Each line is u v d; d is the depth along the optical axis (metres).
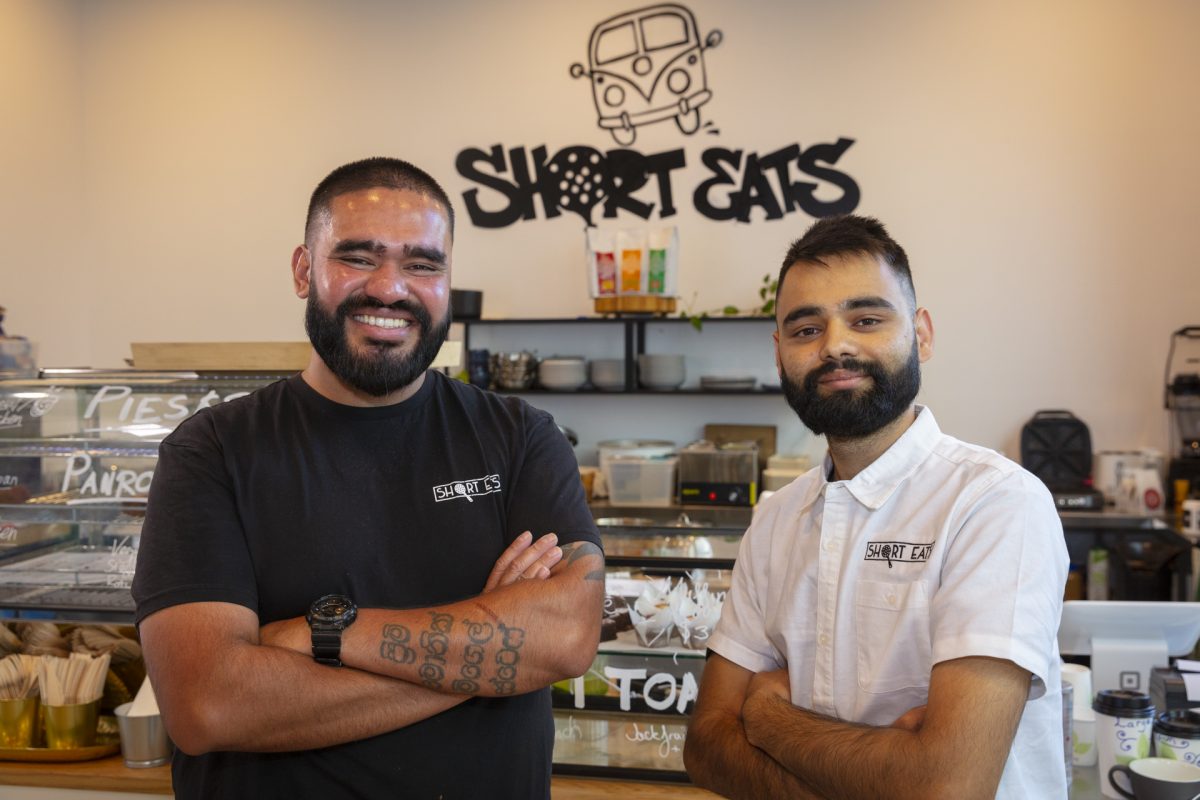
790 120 4.60
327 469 1.52
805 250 1.40
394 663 1.41
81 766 2.11
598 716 2.05
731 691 1.55
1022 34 4.43
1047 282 4.45
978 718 1.22
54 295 4.87
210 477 1.49
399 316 1.49
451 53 4.86
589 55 4.75
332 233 1.48
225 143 5.01
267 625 1.44
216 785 1.44
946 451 1.41
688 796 1.97
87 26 5.09
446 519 1.54
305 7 4.94
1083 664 2.40
